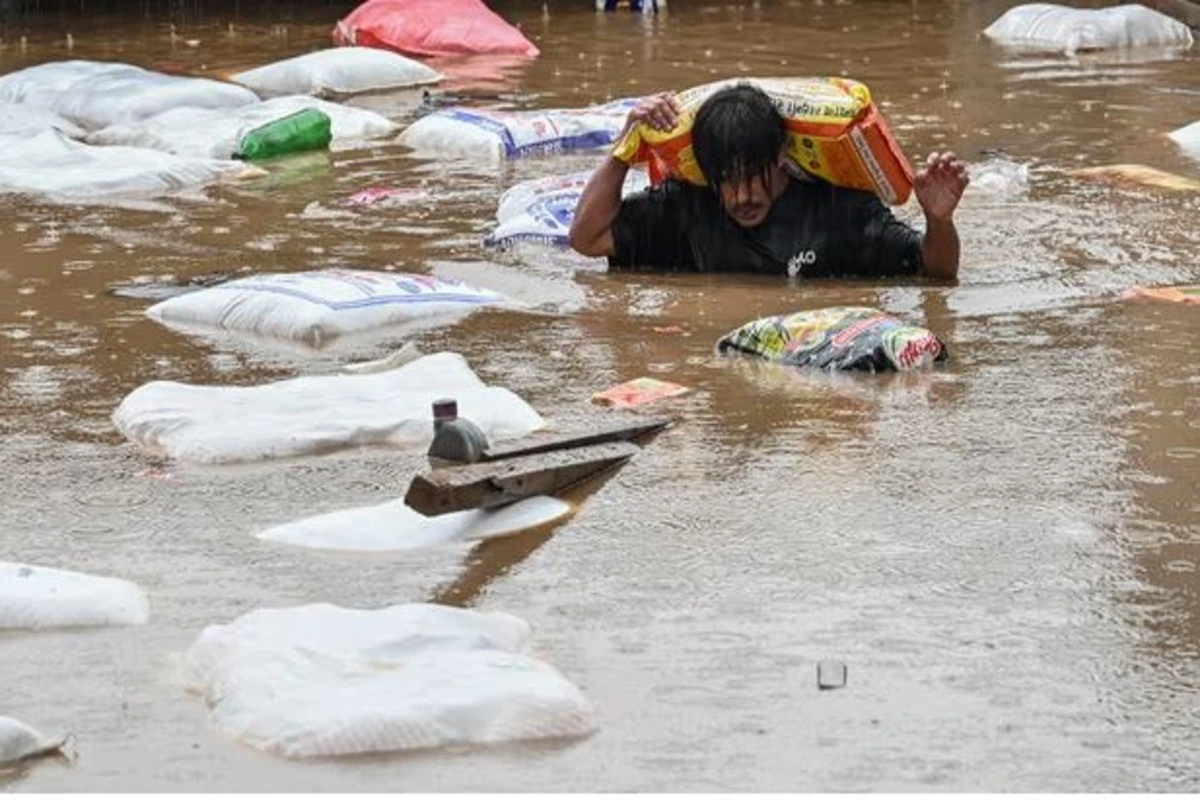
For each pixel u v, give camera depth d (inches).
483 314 690.2
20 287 732.0
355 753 381.7
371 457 546.6
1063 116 1074.7
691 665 417.4
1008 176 895.7
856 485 516.4
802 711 397.1
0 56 1353.3
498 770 375.6
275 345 655.1
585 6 1594.5
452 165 960.9
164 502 514.6
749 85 731.4
